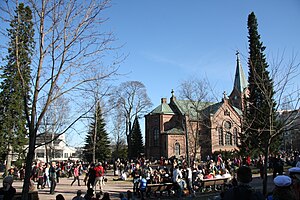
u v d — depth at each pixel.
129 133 64.06
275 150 37.28
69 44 9.36
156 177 24.58
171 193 23.55
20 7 9.12
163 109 77.00
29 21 9.19
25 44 9.39
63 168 41.78
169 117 76.19
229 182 22.88
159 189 21.36
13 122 38.00
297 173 5.54
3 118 37.84
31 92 9.28
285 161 43.44
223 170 27.62
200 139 58.94
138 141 79.31
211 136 62.84
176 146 71.44
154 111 78.06
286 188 5.38
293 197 5.32
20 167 38.81
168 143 70.81
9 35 9.37
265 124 16.39
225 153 62.34
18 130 38.41
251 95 21.86
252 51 31.53
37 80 8.75
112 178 38.66
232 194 4.95
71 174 41.50
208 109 63.50
